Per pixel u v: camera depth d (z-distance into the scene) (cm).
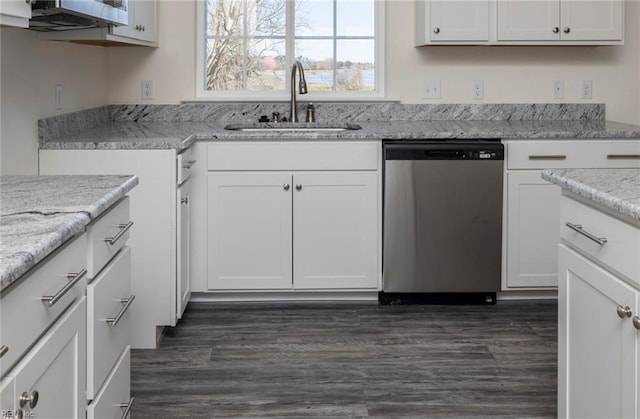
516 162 387
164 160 329
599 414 196
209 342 340
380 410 267
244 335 349
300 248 391
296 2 449
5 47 281
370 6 450
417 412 266
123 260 208
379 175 388
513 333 351
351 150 386
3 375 120
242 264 391
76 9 233
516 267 393
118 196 194
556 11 416
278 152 385
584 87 454
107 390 188
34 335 135
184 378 297
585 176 217
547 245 393
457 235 387
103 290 185
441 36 415
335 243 391
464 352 326
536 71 452
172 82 447
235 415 263
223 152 384
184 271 358
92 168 327
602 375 194
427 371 304
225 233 389
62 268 152
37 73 320
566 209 218
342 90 454
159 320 334
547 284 395
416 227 385
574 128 406
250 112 447
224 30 451
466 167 381
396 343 338
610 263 188
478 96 452
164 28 444
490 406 270
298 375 300
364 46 452
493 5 415
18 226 149
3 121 280
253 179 386
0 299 119
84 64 395
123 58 444
